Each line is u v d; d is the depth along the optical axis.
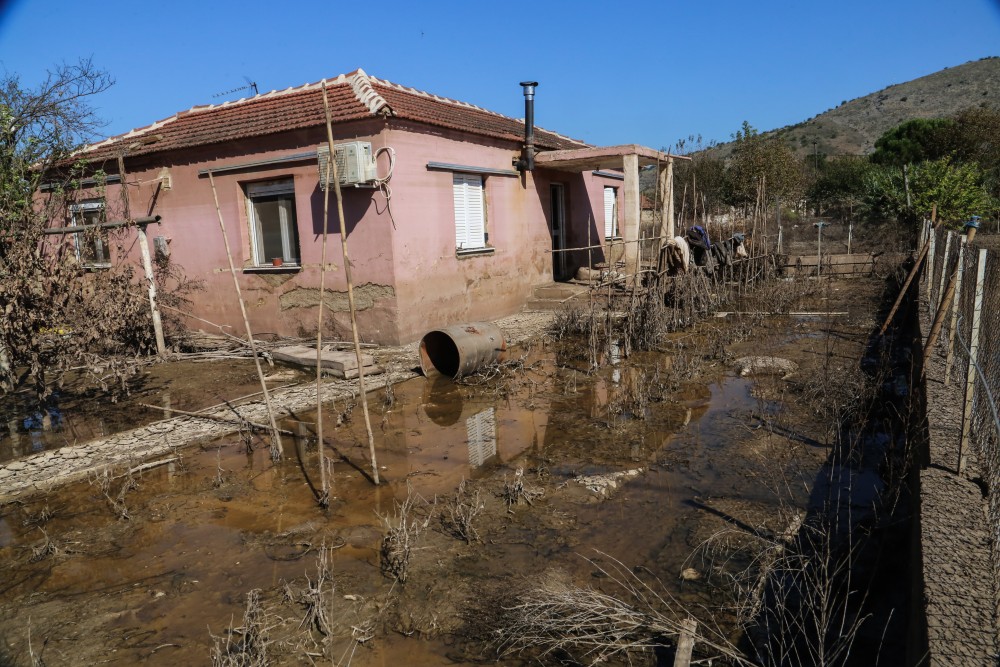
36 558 4.52
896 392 7.40
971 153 30.72
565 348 10.82
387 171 10.25
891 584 3.86
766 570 3.88
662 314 11.08
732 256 16.25
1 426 7.44
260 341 11.38
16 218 7.95
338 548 4.52
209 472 5.96
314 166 10.71
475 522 4.81
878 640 3.40
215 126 11.96
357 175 9.93
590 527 4.71
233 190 11.62
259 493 5.48
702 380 8.52
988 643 2.50
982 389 4.20
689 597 3.82
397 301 10.57
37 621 3.81
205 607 3.89
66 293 7.81
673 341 10.85
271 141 11.05
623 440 6.48
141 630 3.69
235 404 7.98
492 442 6.59
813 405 7.17
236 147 11.39
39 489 5.68
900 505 4.75
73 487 5.73
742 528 4.60
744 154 29.20
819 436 6.30
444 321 11.72
